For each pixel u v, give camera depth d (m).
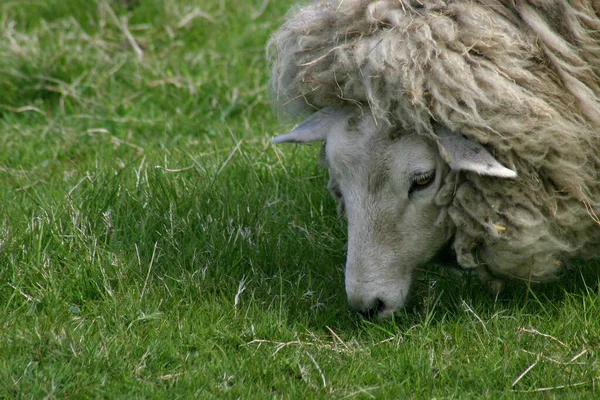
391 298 14.58
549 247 14.63
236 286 16.12
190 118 24.67
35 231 17.09
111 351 13.89
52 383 12.91
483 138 13.51
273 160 20.80
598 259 16.50
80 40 28.44
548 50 13.77
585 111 13.99
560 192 14.29
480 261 15.08
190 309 15.28
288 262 17.11
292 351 14.34
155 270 16.69
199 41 28.98
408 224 14.41
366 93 13.65
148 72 26.80
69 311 15.23
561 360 13.73
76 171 20.89
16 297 15.63
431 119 13.77
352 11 13.86
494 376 13.48
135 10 30.39
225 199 18.58
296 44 14.73
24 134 23.67
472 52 13.52
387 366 13.85
